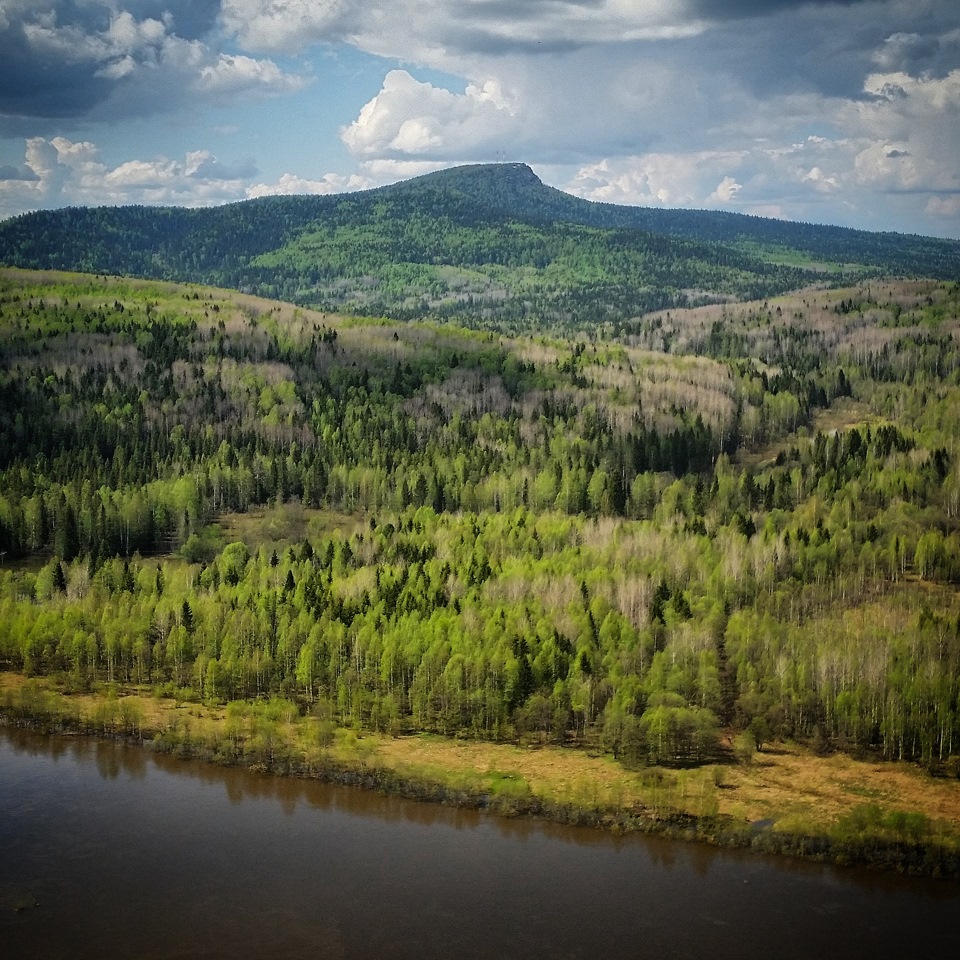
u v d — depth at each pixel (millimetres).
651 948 110938
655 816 138500
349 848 131500
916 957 109688
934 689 161875
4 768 154375
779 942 112000
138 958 109312
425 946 111625
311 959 108938
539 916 116625
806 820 136375
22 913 116750
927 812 140000
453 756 158500
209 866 126875
